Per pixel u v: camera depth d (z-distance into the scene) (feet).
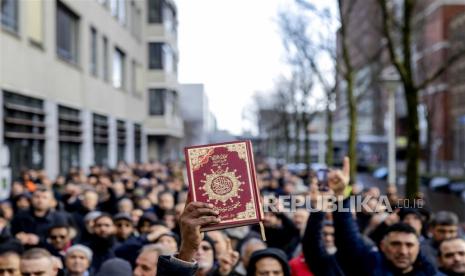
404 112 215.10
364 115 268.82
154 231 24.21
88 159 91.25
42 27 70.85
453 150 222.07
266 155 239.71
